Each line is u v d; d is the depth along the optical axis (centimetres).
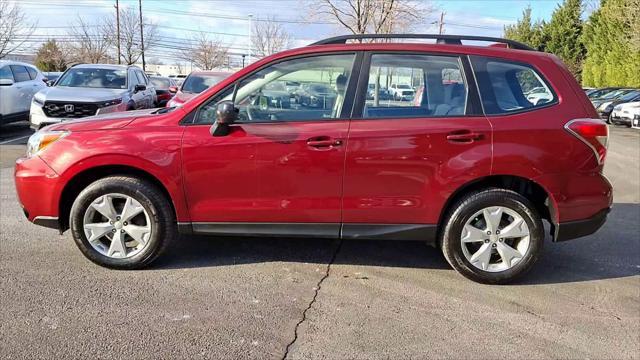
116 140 386
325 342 309
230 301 359
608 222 598
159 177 386
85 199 393
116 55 4941
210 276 402
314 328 326
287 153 383
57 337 304
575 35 4788
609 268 448
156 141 386
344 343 309
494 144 380
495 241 396
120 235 401
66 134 396
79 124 404
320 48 397
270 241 488
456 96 391
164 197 399
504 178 398
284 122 387
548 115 386
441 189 385
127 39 4859
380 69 393
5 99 1150
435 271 428
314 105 392
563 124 384
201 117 394
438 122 383
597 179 393
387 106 390
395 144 380
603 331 334
